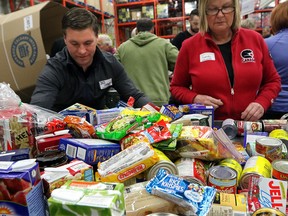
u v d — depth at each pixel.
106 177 0.74
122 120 0.98
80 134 0.99
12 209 0.54
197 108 1.29
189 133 0.91
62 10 2.11
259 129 1.21
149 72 3.10
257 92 1.72
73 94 1.76
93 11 5.15
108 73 1.82
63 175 0.68
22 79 1.95
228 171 0.77
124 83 1.89
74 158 0.85
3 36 1.93
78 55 1.56
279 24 2.04
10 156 0.73
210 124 1.28
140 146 0.80
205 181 0.78
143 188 0.71
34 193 0.57
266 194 0.70
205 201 0.63
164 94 3.12
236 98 1.67
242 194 0.72
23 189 0.54
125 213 0.60
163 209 0.65
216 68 1.67
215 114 1.70
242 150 1.02
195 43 1.75
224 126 1.22
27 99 2.06
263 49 1.74
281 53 1.95
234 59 1.67
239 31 1.70
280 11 2.01
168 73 3.30
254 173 0.78
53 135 0.95
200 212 0.60
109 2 5.91
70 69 1.69
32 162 0.59
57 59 1.69
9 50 1.92
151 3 7.04
